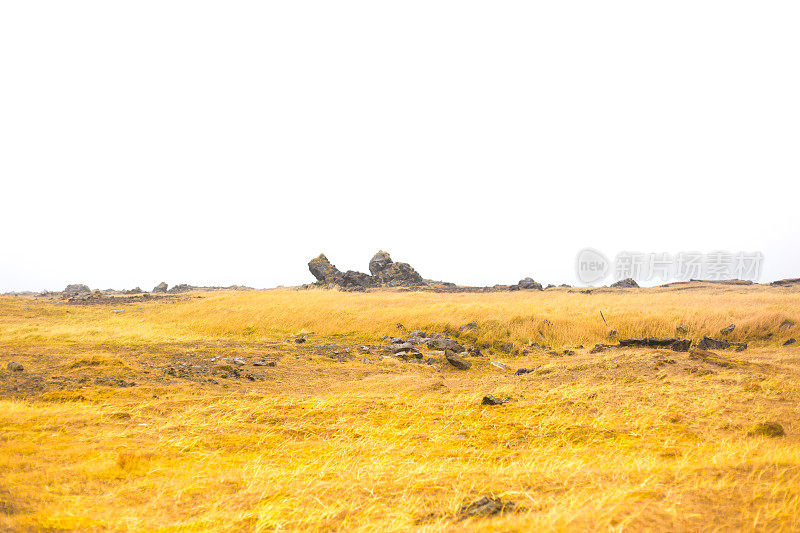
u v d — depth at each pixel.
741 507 3.39
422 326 23.16
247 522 3.54
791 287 49.16
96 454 5.39
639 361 12.36
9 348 15.67
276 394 9.91
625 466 4.93
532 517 3.31
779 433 6.67
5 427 6.44
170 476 4.75
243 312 26.53
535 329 22.33
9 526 3.29
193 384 10.38
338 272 62.28
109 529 3.39
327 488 4.25
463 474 4.71
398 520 3.44
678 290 48.84
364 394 10.11
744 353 16.08
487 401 9.03
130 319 27.20
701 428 7.10
